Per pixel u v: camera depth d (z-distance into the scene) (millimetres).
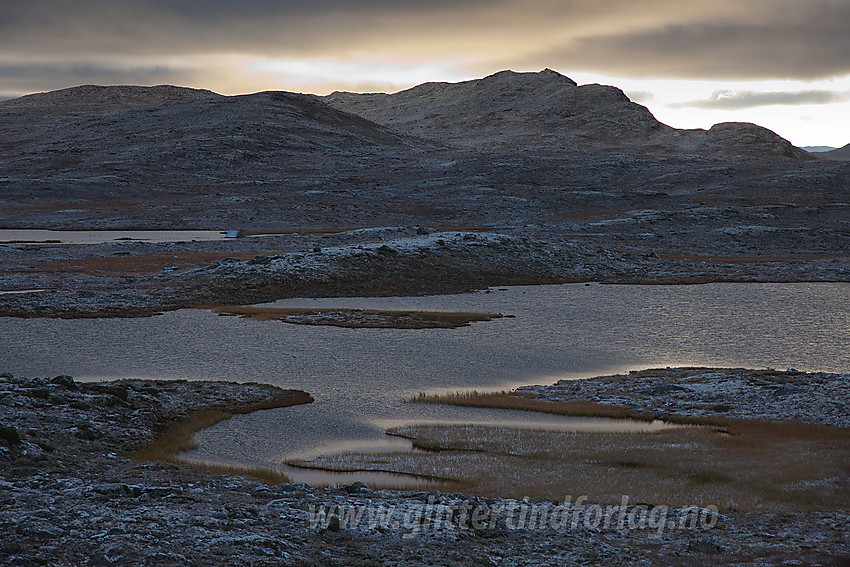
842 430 40562
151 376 52250
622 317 83125
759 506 29047
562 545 24344
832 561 23250
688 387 51156
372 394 49562
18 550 18781
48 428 35656
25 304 78125
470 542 23906
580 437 39750
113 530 21141
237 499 26797
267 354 60562
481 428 41625
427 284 103625
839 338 72250
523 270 116625
